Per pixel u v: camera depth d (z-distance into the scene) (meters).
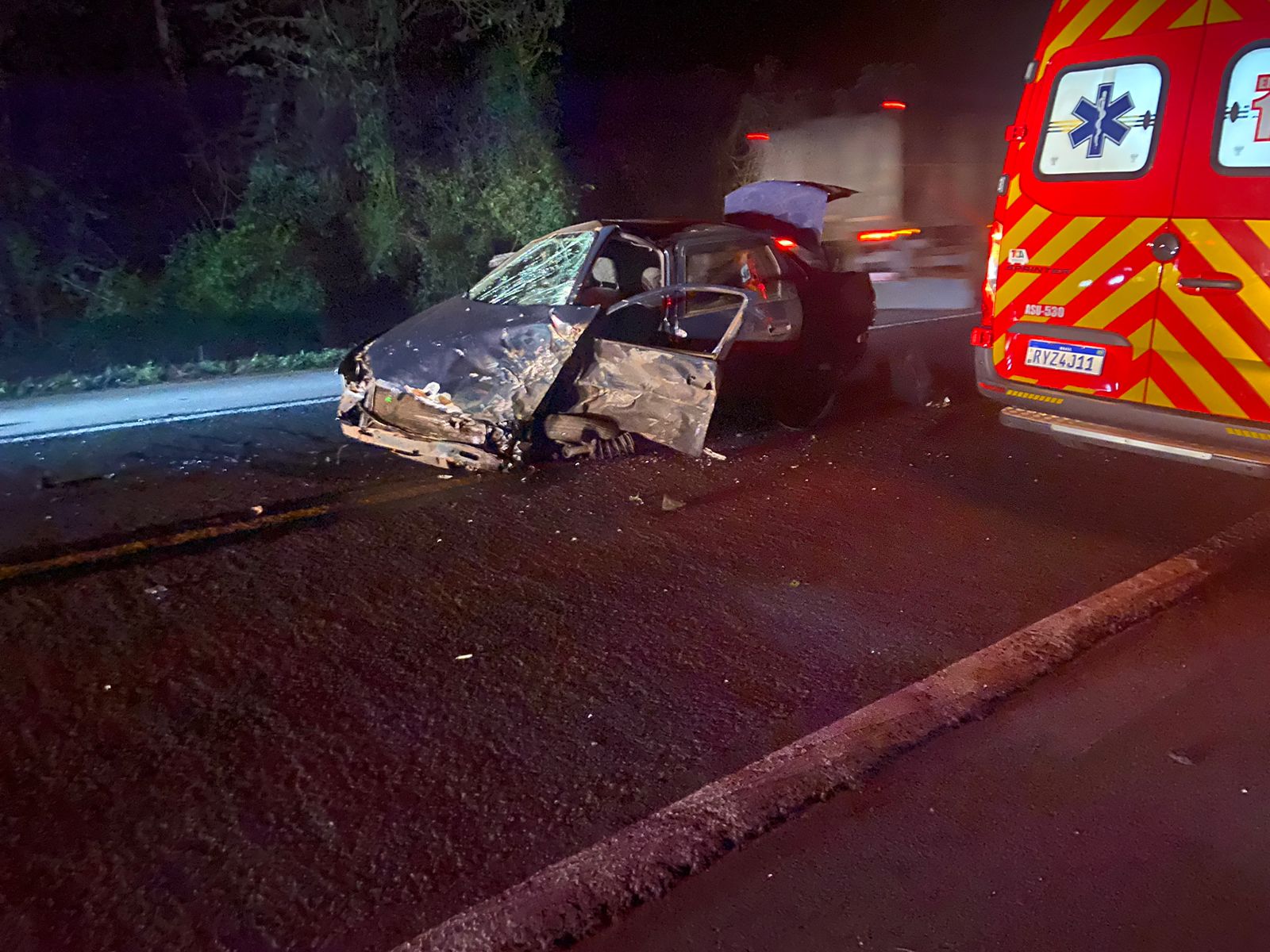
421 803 3.18
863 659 4.06
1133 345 4.98
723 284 6.97
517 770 3.35
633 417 6.45
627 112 15.56
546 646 4.19
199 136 11.53
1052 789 3.23
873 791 3.24
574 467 6.57
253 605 4.57
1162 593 4.61
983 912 2.71
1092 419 5.21
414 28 11.66
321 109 11.38
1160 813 3.10
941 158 14.20
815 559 5.09
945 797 3.20
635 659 4.08
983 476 6.36
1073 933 2.62
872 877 2.85
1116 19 4.88
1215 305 4.64
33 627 4.37
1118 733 3.54
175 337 10.65
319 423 7.89
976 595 4.64
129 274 10.73
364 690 3.85
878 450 6.95
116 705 3.74
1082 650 4.12
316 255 11.47
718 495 6.05
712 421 7.24
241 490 6.19
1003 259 5.51
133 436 7.48
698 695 3.81
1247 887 2.79
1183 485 6.15
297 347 11.06
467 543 5.30
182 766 3.37
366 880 2.85
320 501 5.98
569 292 6.69
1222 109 4.52
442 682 3.90
